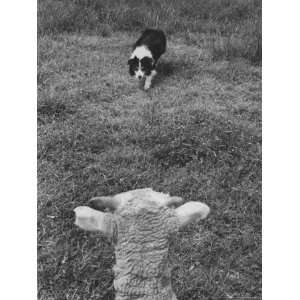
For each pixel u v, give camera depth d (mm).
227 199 1802
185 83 2240
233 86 2184
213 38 2381
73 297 1551
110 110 2082
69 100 2066
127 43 2434
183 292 1556
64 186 1793
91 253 1629
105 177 1832
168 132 1986
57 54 2227
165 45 2441
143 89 2240
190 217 1228
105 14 2445
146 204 1212
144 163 1896
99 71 2246
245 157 1902
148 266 1195
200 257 1648
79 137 1952
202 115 2041
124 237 1199
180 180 1838
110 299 1544
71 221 1705
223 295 1574
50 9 2328
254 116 2029
